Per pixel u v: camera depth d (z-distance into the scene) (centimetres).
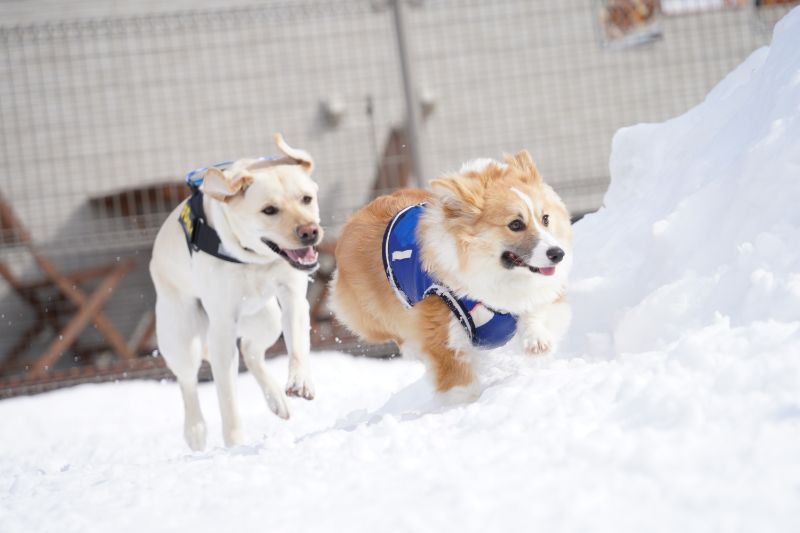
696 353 403
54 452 770
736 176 538
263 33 1422
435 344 524
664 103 1440
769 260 475
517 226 502
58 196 1367
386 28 1441
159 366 1084
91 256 1341
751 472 277
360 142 1440
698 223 550
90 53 1383
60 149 1372
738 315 466
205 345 660
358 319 596
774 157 509
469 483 318
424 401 600
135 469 492
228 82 1416
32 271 1325
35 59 1367
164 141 1400
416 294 521
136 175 1390
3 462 747
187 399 642
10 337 1323
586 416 376
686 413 337
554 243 491
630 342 529
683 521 251
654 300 518
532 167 540
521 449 349
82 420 898
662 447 310
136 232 1222
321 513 315
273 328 630
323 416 721
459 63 1445
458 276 507
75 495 427
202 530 317
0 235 1218
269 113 1425
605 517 263
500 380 518
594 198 1451
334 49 1435
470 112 1448
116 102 1388
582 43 1451
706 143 628
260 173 568
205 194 583
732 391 353
